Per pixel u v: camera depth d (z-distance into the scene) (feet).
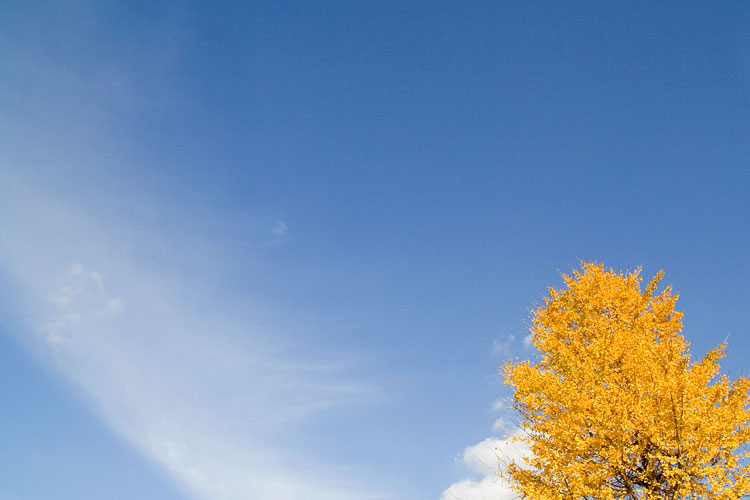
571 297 46.57
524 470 38.09
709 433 32.37
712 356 38.68
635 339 39.50
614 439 34.27
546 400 38.29
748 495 30.60
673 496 32.50
